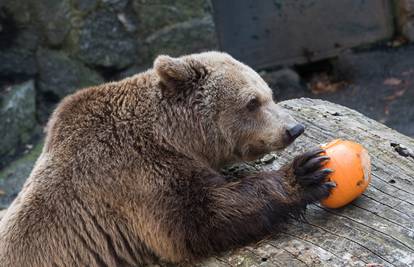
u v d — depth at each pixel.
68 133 6.32
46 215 6.07
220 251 6.04
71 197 6.07
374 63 15.66
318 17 15.91
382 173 6.62
